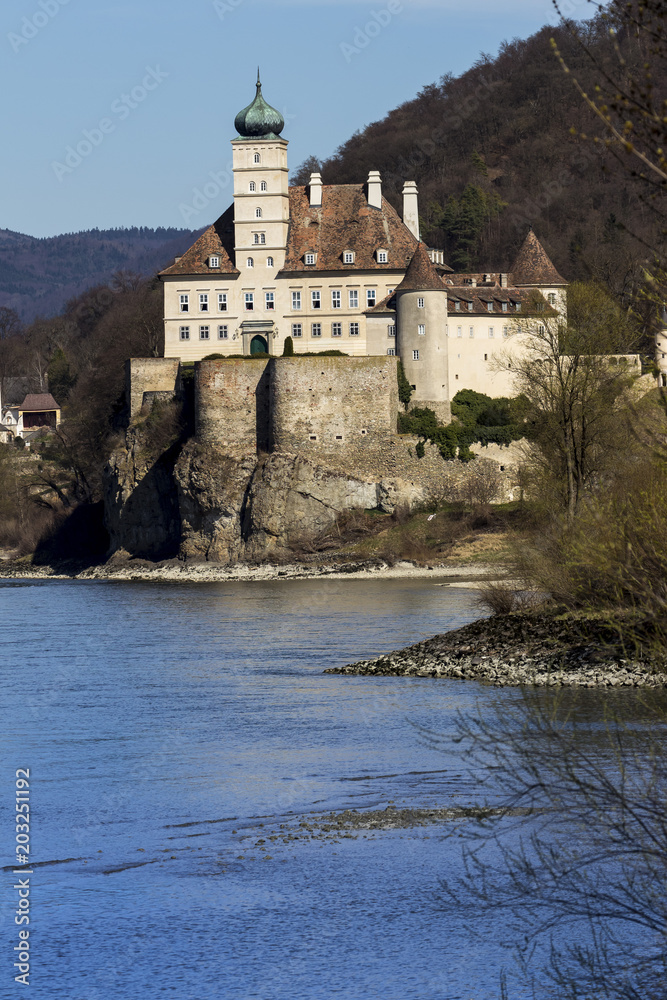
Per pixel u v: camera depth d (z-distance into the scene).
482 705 74.50
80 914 39.97
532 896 39.34
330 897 40.91
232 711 78.94
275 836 48.69
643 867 37.06
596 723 62.09
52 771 61.97
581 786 38.12
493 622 96.38
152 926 38.81
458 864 43.41
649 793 37.12
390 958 35.78
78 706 82.44
